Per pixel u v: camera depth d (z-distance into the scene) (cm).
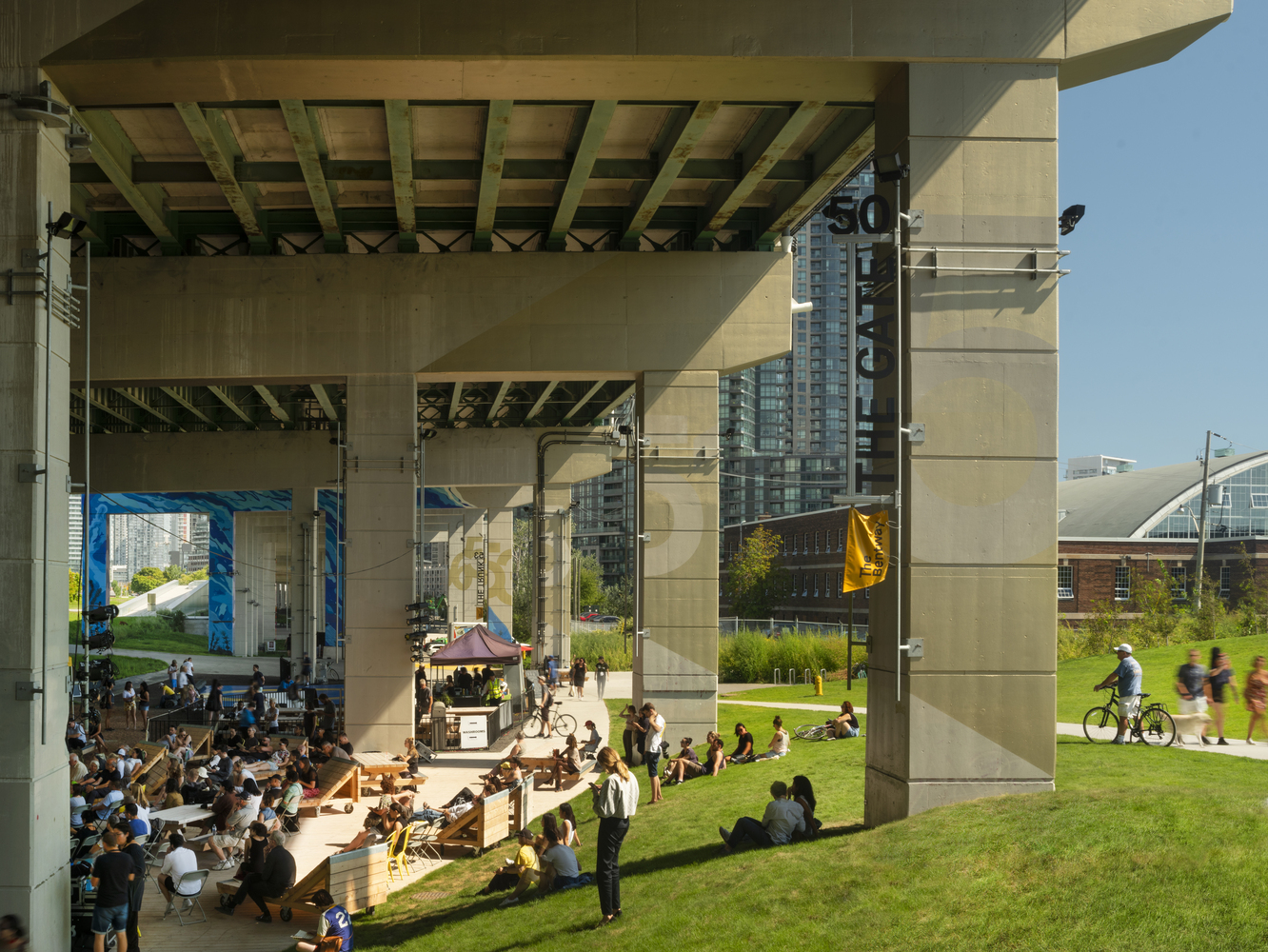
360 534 2631
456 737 2838
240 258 2634
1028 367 1338
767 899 1019
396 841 1539
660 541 2734
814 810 1412
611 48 1377
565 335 2706
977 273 1341
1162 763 1461
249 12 1366
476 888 1419
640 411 2753
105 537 5275
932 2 1368
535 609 4900
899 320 1343
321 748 2430
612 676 5112
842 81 1441
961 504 1323
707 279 2745
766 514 16662
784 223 2723
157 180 2350
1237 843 921
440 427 4994
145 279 2614
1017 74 1369
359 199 2655
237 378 2652
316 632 4706
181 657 5906
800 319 17538
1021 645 1312
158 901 1446
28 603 1219
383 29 1376
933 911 923
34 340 1245
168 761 2086
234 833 1628
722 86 1465
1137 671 1662
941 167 1353
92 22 1339
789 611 7700
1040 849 992
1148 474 8244
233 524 6138
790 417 17350
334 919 1147
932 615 1310
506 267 2694
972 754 1298
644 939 986
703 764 2111
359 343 2652
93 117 2077
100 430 4775
